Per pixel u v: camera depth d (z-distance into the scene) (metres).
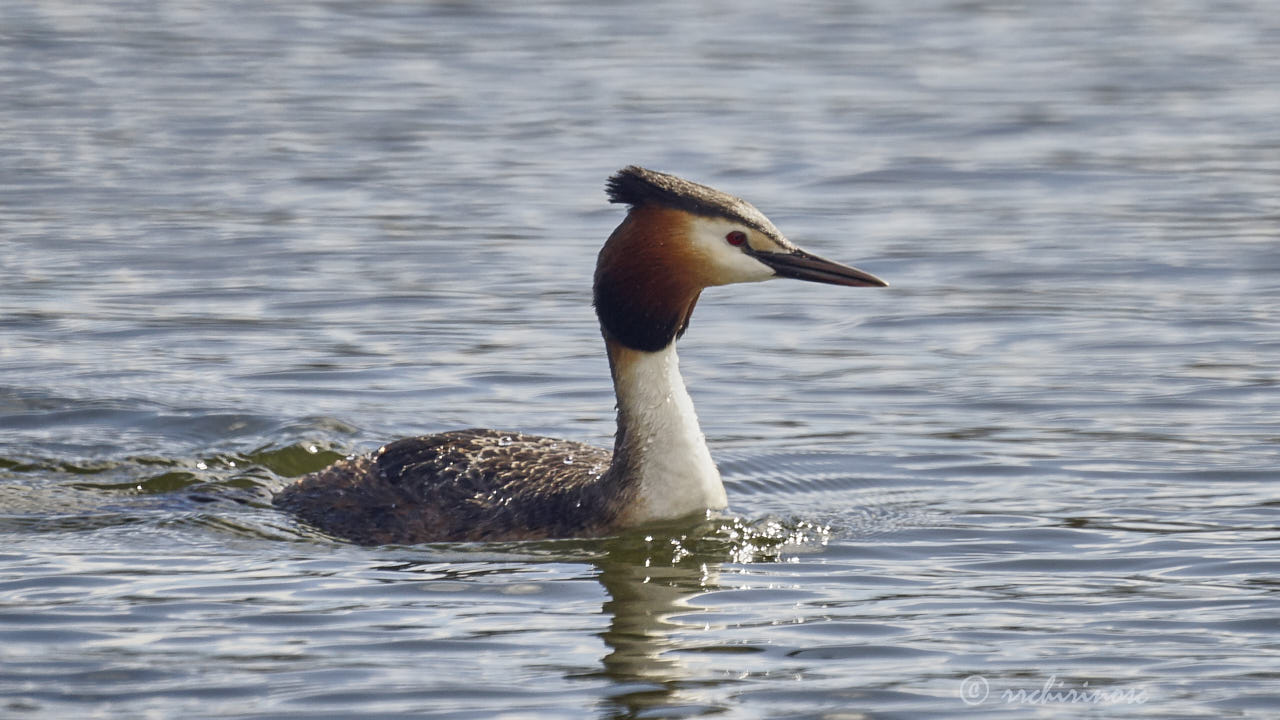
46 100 32.50
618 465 12.29
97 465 13.95
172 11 44.53
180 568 11.29
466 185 25.66
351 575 11.20
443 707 9.00
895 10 44.97
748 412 15.48
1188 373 16.41
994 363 16.92
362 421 15.12
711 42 40.03
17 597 10.67
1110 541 11.88
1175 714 8.88
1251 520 12.29
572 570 11.34
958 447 14.33
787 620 10.35
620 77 35.44
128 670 9.49
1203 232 22.48
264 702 9.06
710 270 11.96
